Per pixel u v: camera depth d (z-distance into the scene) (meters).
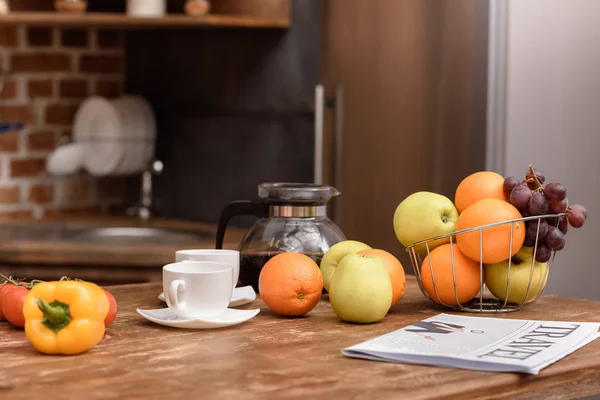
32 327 1.17
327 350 1.19
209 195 3.39
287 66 3.07
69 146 3.38
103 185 3.62
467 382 1.04
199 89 3.41
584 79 2.51
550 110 2.48
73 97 3.51
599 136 2.54
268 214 1.69
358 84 2.81
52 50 3.45
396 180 2.68
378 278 1.36
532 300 1.51
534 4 2.44
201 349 1.20
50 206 3.47
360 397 0.98
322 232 1.66
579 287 2.55
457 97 2.50
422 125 2.60
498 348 1.16
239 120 3.26
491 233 1.41
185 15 3.17
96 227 3.15
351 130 2.84
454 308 1.49
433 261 1.46
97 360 1.14
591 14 2.49
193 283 1.32
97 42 3.56
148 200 3.56
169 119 3.54
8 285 1.35
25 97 3.40
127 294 1.64
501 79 2.43
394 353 1.13
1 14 3.09
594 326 1.32
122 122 3.40
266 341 1.25
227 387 1.01
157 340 1.25
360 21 2.79
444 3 2.52
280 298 1.39
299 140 3.05
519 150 2.45
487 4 2.42
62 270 2.70
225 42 3.29
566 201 1.45
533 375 1.08
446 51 2.52
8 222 3.24
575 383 1.12
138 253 2.66
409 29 2.63
